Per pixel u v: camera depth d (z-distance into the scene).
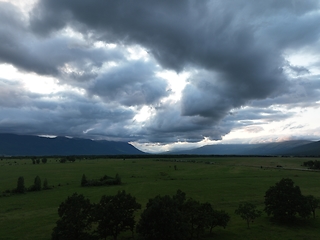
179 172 168.75
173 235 42.97
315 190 96.25
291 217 58.31
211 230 53.06
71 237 43.19
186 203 50.12
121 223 48.03
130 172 168.00
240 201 79.19
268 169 184.38
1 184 119.31
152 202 47.16
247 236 49.44
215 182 121.25
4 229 55.31
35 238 49.41
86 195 93.12
